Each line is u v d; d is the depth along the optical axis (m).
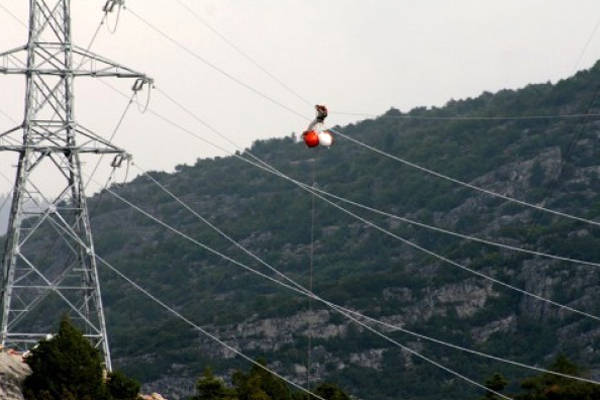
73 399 146.25
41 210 189.50
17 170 172.50
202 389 173.50
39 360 148.25
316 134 135.00
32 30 173.38
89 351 151.62
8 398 142.62
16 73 172.62
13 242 169.75
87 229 173.75
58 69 173.38
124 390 156.50
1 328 167.88
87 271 173.00
